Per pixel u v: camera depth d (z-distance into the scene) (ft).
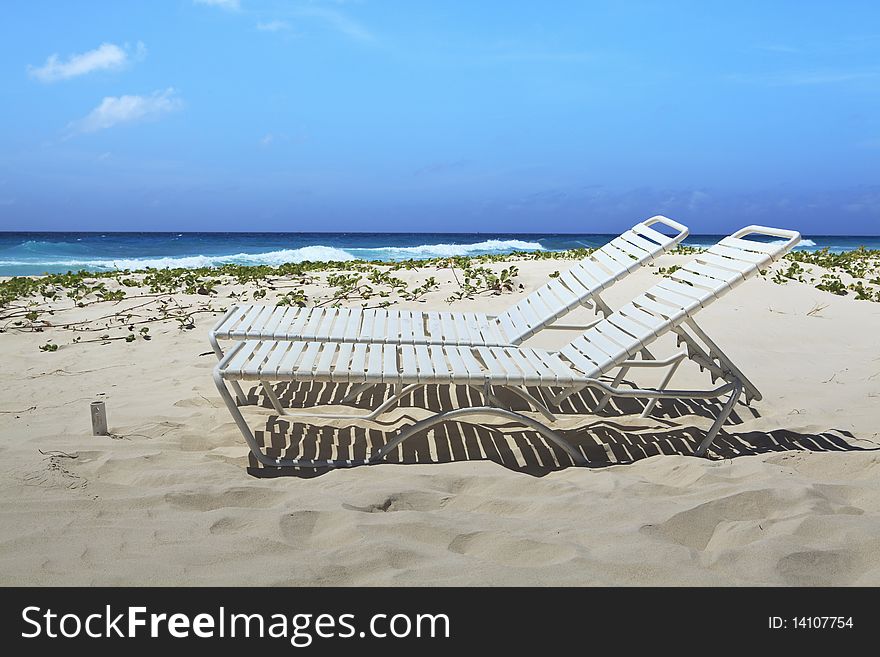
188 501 9.59
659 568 7.89
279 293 27.30
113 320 23.03
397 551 8.20
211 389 15.52
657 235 16.11
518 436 13.02
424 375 11.37
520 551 8.35
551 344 20.92
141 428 12.60
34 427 12.73
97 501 9.44
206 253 102.37
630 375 17.42
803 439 12.91
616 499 9.80
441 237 270.46
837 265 33.60
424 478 10.63
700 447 12.35
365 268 33.37
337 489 10.27
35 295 26.76
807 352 19.57
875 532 8.57
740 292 26.40
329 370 11.27
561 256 37.45
